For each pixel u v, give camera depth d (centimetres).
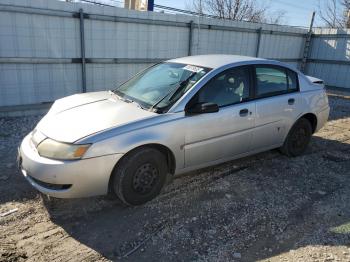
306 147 564
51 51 773
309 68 1521
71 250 303
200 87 405
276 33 1323
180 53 1021
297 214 375
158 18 932
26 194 393
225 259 297
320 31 1450
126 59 900
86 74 843
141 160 363
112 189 371
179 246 313
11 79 735
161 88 423
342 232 342
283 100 490
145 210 371
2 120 704
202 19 1038
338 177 479
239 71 447
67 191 334
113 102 418
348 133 730
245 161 519
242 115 438
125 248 308
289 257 302
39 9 729
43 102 790
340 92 1408
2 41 704
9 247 300
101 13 823
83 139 333
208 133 408
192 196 404
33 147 358
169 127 374
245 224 352
